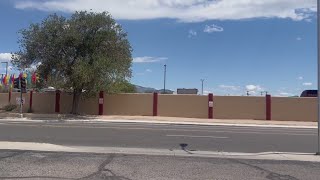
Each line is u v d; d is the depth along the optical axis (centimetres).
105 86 3816
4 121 3200
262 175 1062
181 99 4066
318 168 1180
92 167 1106
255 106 3978
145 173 1052
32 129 2436
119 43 3944
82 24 3791
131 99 4122
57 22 3816
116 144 1812
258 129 2984
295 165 1220
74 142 1848
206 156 1423
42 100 4266
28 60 3878
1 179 957
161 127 2880
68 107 4216
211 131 2623
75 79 3719
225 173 1076
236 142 2006
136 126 2911
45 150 1457
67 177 991
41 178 973
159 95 4097
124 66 3925
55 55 3816
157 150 1631
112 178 992
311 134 2550
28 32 3841
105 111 4122
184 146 1803
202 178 1015
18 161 1177
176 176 1029
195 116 4041
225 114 4012
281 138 2255
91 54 3816
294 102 3928
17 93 4494
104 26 3862
